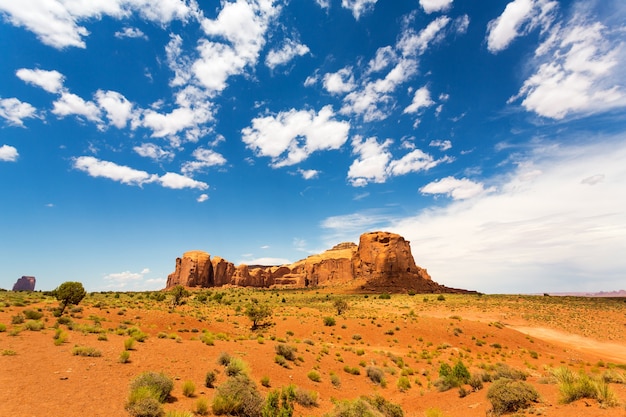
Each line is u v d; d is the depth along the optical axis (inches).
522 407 498.3
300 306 3161.9
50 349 661.3
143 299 3019.2
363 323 2101.4
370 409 536.4
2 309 1294.3
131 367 605.0
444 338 1945.1
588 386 481.1
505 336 2071.9
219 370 698.8
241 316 2212.1
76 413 380.2
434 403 722.8
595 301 3444.9
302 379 817.5
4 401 384.5
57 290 1366.9
